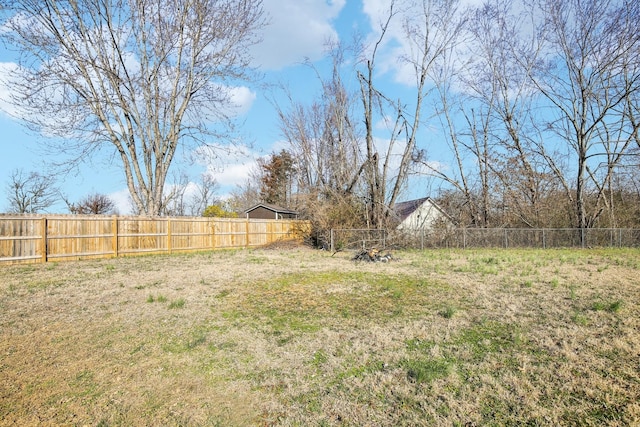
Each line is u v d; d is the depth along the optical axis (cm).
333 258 1345
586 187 2128
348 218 1800
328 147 2381
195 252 1655
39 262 1202
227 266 1083
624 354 371
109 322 500
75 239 1310
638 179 2172
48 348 406
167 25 1797
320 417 264
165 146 1869
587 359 359
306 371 342
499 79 2109
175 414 272
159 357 380
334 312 547
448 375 326
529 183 2089
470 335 436
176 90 1872
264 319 513
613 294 659
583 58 1923
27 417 270
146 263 1180
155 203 1836
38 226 1212
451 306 575
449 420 257
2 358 378
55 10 1523
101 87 1681
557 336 427
